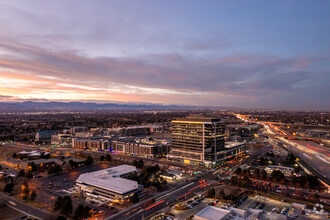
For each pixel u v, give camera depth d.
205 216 192.62
